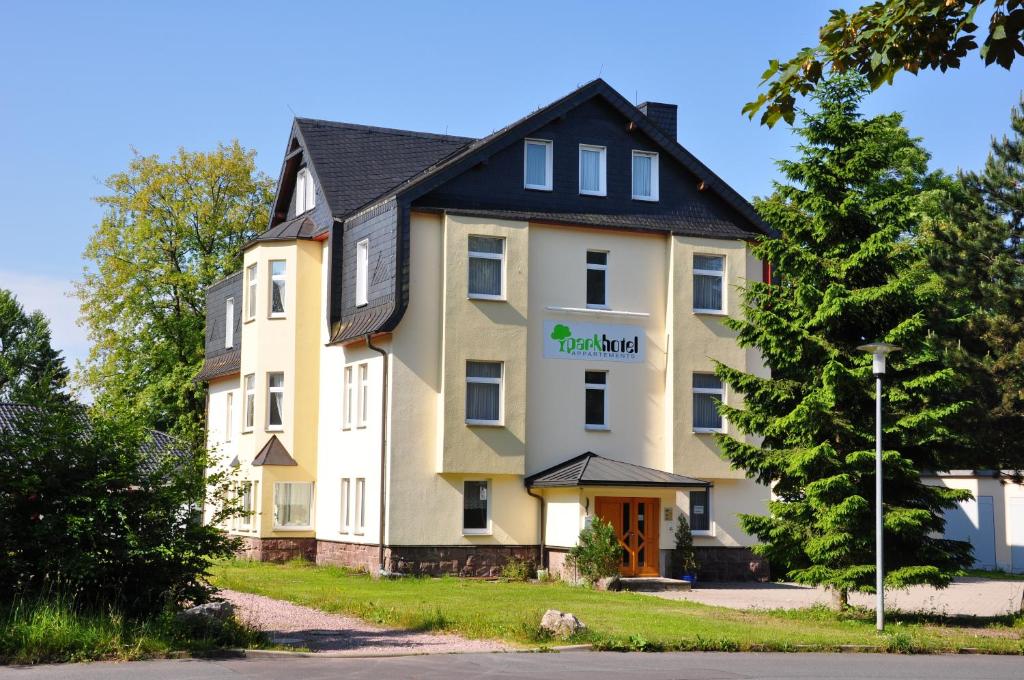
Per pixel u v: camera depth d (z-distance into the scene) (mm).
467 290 29250
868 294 20703
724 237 32156
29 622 14117
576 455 30500
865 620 20984
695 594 26969
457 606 21141
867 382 20938
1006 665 16219
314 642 16281
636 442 31141
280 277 34969
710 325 31812
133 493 15477
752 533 21719
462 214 29312
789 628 19250
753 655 16406
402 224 28828
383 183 34156
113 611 14891
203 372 43125
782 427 21188
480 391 29500
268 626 18125
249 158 51688
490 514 29469
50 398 15555
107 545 15062
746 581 31344
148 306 50094
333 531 32438
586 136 31500
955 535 39312
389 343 29094
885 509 20672
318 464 34062
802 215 22047
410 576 28297
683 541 29859
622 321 31297
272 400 34812
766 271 32750
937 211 39906
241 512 16359
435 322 29281
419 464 28922
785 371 22016
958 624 21125
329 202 32906
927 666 15773
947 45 9086
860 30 9305
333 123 35812
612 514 29219
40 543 14727
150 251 49844
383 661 14547
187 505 15859
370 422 30219
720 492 31531
